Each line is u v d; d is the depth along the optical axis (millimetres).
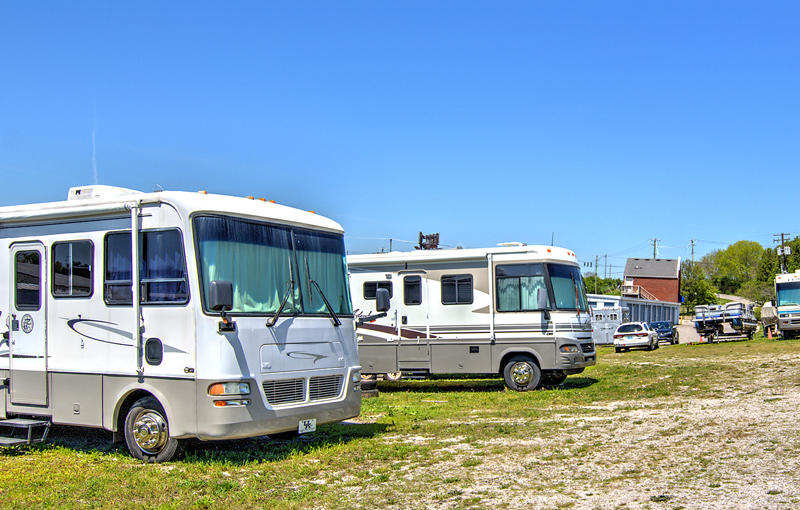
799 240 97625
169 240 8719
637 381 17594
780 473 7125
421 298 17859
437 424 11664
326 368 9641
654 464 7945
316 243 9961
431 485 7512
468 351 17406
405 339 17906
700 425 10242
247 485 7668
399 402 15344
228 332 8508
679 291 93375
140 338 8828
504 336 17156
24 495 7387
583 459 8430
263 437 10500
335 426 11539
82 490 7562
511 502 6738
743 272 148875
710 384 15891
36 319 9688
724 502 6277
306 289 9609
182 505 6945
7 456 9367
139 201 8922
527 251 17156
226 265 8766
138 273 8875
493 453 9023
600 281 110125
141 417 8914
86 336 9266
